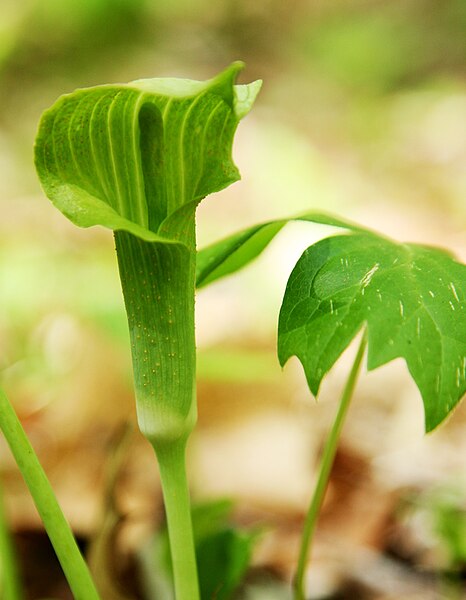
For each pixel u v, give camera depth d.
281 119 2.15
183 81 0.40
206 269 0.48
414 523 0.70
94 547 0.59
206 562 0.53
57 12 2.28
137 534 0.65
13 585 0.52
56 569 0.66
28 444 0.44
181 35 2.71
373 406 0.96
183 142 0.42
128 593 0.60
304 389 0.96
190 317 0.43
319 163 1.64
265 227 0.49
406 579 0.63
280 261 1.16
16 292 1.00
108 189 0.42
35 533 0.69
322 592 0.63
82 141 0.41
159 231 0.42
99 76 2.35
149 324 0.43
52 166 0.41
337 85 2.40
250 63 2.65
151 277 0.42
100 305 0.88
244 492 0.79
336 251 0.44
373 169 1.81
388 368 1.00
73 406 0.88
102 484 0.77
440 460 0.82
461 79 2.32
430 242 1.38
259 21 2.90
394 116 2.10
